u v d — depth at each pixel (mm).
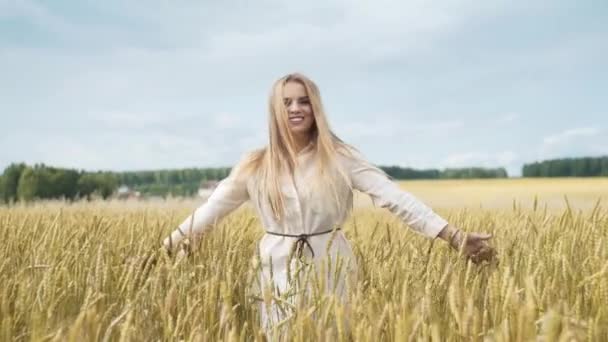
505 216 5602
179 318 2277
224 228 3553
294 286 2732
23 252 3875
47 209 9672
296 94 3314
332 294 2217
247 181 3527
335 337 2201
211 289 2406
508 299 2012
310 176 3301
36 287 2691
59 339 2002
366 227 5965
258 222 5996
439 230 3299
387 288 2518
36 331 2090
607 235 3293
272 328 2438
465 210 4863
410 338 1912
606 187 38312
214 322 2453
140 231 4188
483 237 3234
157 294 2713
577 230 3471
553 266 2816
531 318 1795
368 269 3270
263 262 3367
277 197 3309
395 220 7262
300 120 3324
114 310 2723
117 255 3355
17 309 2430
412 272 2684
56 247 3488
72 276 2984
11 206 11695
